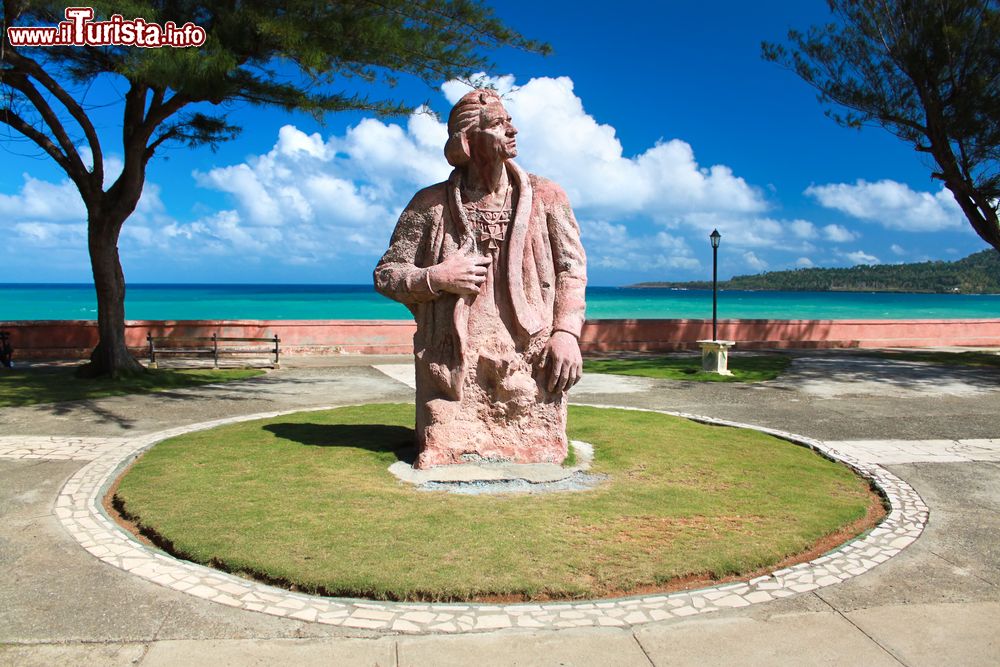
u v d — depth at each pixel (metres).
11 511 4.82
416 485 5.23
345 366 14.64
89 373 11.79
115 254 11.81
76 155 11.31
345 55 9.53
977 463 6.64
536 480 5.36
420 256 5.79
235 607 3.41
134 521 4.57
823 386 12.04
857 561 4.15
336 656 3.01
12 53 9.95
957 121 14.53
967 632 3.31
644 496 5.07
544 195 5.84
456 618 3.33
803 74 16.12
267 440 6.70
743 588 3.73
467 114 5.53
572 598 3.55
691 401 10.34
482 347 5.65
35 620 3.29
